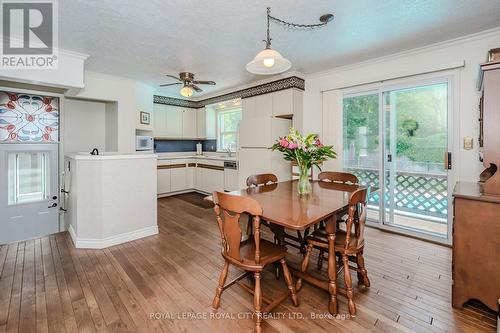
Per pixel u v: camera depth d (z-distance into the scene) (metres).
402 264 2.47
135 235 3.13
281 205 1.89
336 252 1.94
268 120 4.08
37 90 3.66
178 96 5.96
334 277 1.79
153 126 5.48
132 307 1.84
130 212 3.09
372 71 3.51
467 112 2.79
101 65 3.74
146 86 4.91
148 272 2.34
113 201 2.95
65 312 1.78
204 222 3.83
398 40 2.85
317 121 4.14
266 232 3.41
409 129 3.32
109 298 1.94
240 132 4.61
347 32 2.65
